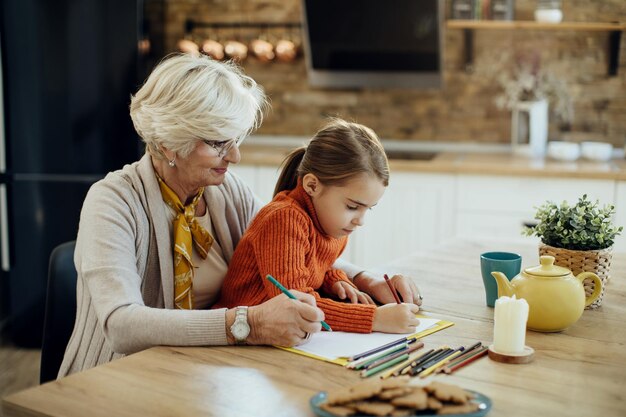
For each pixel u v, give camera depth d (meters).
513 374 1.38
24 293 3.83
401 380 1.28
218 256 1.94
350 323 1.59
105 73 3.69
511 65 4.19
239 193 2.05
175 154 1.72
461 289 1.94
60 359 1.85
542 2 3.97
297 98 4.52
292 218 1.73
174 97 1.67
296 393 1.27
